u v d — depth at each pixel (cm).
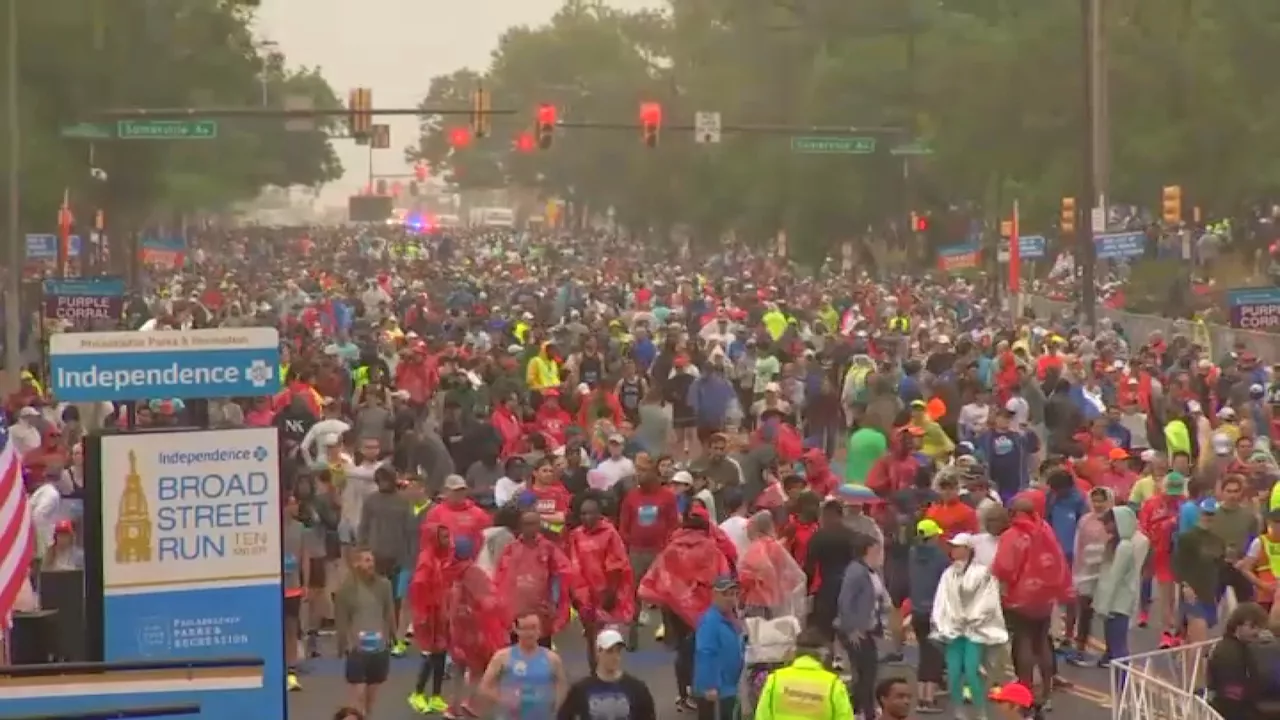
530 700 4794
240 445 4331
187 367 4544
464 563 5784
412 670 6750
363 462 7438
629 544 6750
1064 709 6184
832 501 5912
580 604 6156
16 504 3981
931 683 6103
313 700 6338
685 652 5962
